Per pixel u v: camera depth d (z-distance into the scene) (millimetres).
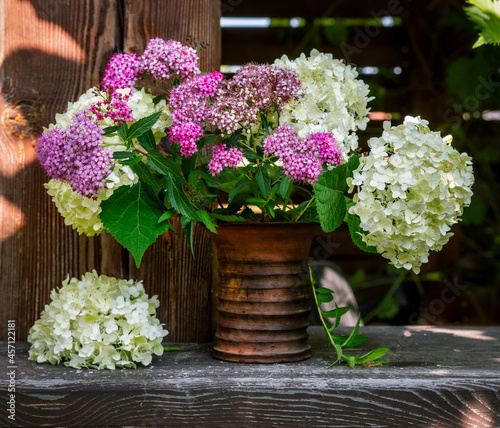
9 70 2199
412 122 1963
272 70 1947
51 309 2051
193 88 1937
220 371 1984
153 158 1927
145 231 1933
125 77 1964
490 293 3510
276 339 2021
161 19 2203
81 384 1929
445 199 1927
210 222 1946
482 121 3525
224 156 1907
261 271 2018
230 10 3396
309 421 1921
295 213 2045
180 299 2201
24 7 2199
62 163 1899
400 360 2045
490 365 2012
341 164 1964
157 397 1927
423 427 1920
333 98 2012
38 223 2201
